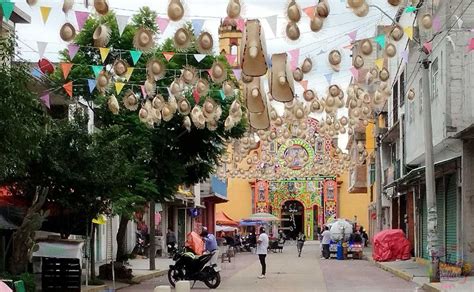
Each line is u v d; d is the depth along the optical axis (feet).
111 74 65.72
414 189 122.72
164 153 92.53
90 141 68.49
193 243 82.99
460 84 83.76
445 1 82.79
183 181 100.07
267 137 87.35
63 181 67.36
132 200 74.90
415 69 107.14
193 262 78.23
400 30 48.19
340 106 62.08
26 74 48.91
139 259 136.87
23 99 47.70
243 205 280.10
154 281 90.12
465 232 81.61
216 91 81.87
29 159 57.98
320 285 80.28
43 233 81.82
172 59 80.84
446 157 92.84
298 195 276.21
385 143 157.07
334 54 49.93
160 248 154.30
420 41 76.38
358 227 207.31
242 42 36.22
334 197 273.13
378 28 58.39
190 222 210.38
